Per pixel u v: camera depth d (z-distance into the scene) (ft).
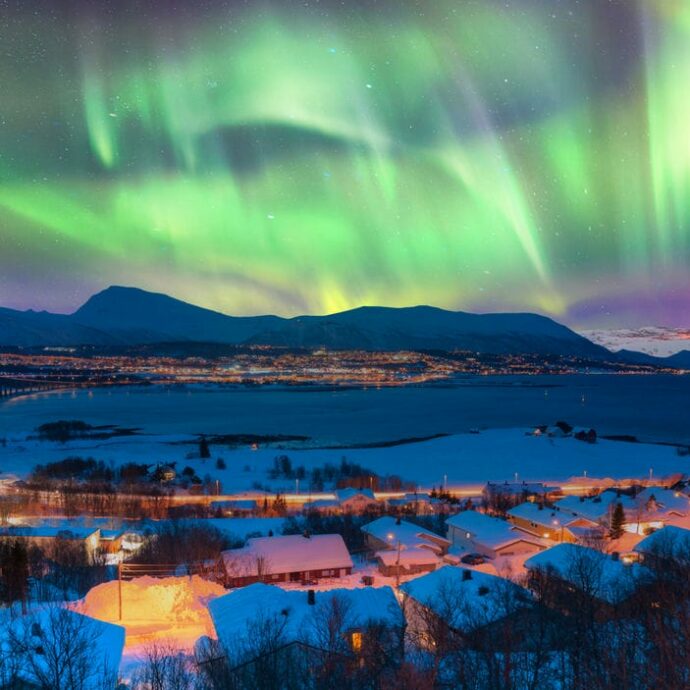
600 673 60.80
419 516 212.23
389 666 71.00
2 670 61.93
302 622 78.43
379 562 151.23
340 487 276.62
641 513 184.65
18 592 110.32
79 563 143.74
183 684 67.36
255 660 65.87
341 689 64.39
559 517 180.55
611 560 106.32
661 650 58.70
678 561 107.45
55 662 61.11
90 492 233.96
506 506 226.99
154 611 114.52
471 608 82.53
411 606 88.58
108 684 62.95
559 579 95.50
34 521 195.31
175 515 211.41
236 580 134.62
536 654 68.74
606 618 81.15
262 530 188.65
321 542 149.79
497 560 149.69
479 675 66.33
